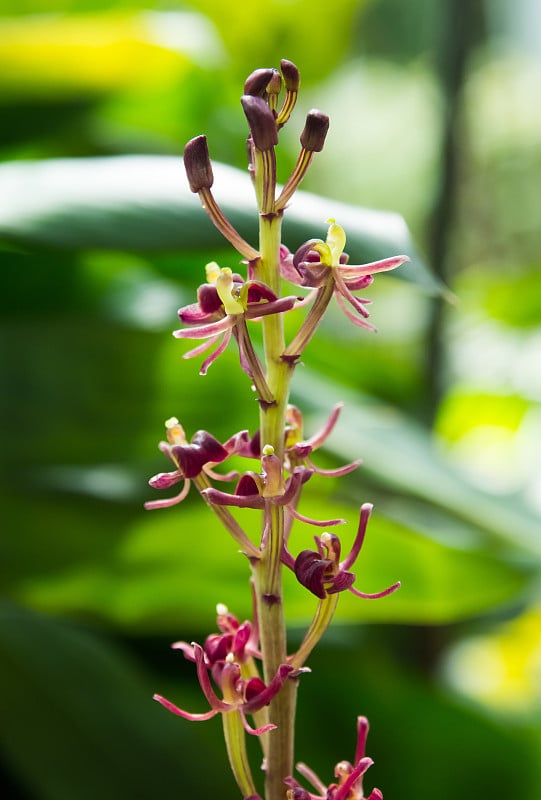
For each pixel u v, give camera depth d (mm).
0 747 978
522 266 2301
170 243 704
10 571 956
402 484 1046
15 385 990
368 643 1280
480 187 2236
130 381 1003
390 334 1931
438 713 1132
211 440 551
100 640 1104
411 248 643
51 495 895
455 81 1626
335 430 1090
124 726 1017
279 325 548
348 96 2398
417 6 2287
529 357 1948
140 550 926
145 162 788
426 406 1625
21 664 1030
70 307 1023
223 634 567
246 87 540
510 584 909
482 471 2016
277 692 544
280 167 1441
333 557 548
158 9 1505
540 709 1437
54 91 1019
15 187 759
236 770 554
